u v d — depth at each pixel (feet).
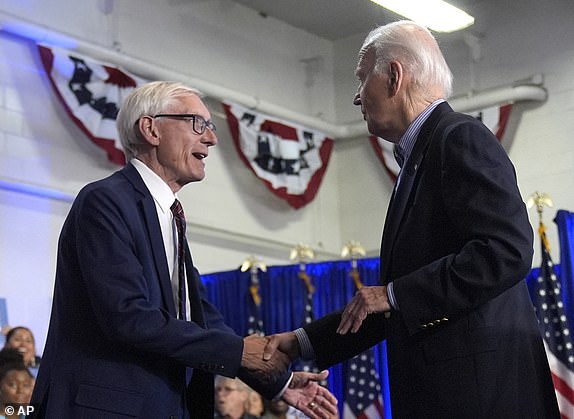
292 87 31.24
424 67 8.91
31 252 22.85
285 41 31.32
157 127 9.58
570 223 22.07
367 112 9.07
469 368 8.12
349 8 30.55
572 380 21.03
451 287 7.94
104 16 25.76
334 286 24.35
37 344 22.38
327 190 31.58
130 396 8.70
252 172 28.55
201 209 27.50
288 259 29.68
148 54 26.76
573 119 27.63
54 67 23.85
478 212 7.97
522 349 8.27
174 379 9.06
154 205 9.35
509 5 29.27
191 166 9.62
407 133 8.89
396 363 8.46
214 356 8.86
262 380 10.19
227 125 28.71
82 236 8.80
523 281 8.66
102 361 8.76
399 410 8.46
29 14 23.98
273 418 22.94
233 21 29.66
